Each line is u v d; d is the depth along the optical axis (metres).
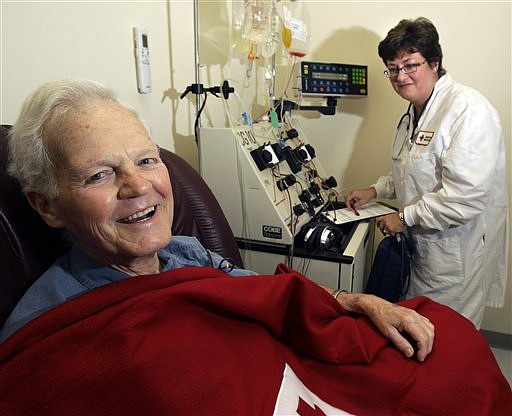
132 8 1.30
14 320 0.68
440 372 0.79
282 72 2.02
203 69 1.75
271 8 1.58
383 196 1.87
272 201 1.37
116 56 1.25
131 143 0.70
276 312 0.78
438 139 1.43
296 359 0.83
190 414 0.58
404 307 0.91
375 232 2.10
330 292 1.03
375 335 0.87
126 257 0.76
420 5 1.81
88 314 0.63
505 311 2.01
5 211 0.72
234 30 1.68
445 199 1.39
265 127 1.61
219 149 1.42
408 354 0.82
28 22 0.95
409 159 1.56
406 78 1.49
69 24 1.06
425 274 1.64
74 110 0.68
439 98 1.49
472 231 1.52
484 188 1.36
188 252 0.97
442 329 0.88
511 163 1.80
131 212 0.69
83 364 0.56
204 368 0.63
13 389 0.55
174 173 1.22
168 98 1.54
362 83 1.88
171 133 1.58
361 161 2.12
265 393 0.68
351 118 2.07
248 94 2.08
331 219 1.60
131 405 0.55
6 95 0.91
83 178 0.66
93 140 0.66
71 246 0.81
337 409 0.76
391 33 1.49
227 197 1.45
